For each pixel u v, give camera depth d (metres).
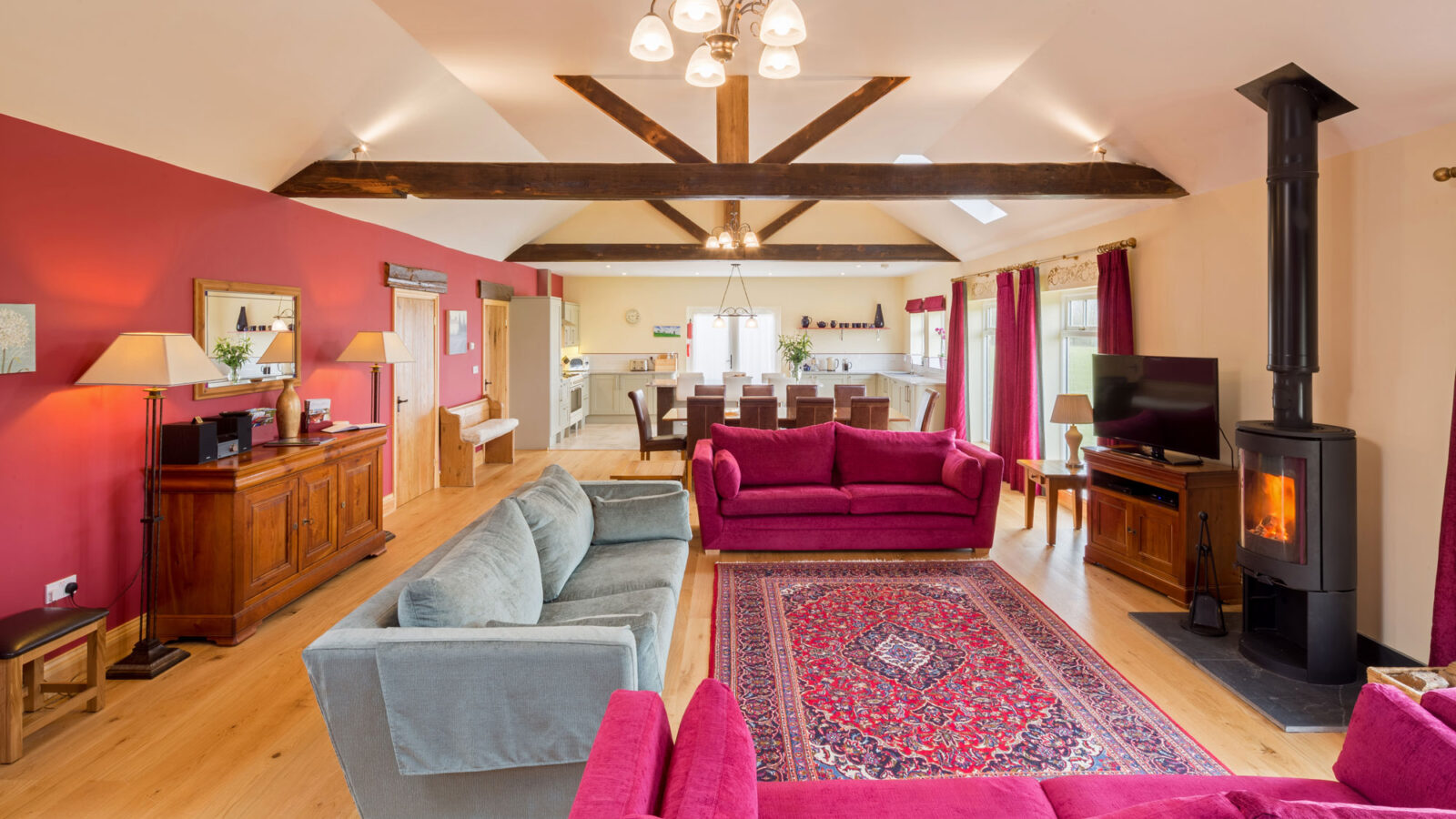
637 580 3.07
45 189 2.97
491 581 2.36
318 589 4.30
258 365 4.34
